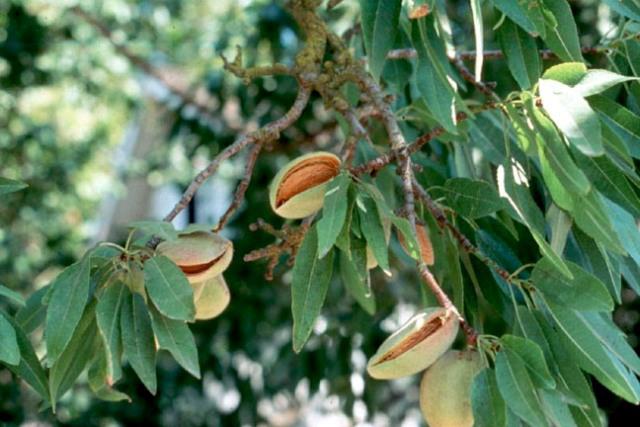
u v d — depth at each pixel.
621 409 1.35
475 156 1.10
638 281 0.93
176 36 2.73
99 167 3.17
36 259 2.73
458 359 0.83
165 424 2.04
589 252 0.92
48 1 2.32
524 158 0.98
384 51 0.86
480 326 0.94
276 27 1.79
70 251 2.86
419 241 0.88
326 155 0.86
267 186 1.88
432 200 0.91
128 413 2.01
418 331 0.83
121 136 3.40
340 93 1.02
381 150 1.07
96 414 2.04
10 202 2.75
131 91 3.08
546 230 0.93
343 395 1.74
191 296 0.83
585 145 0.79
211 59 2.50
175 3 2.69
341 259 1.06
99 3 2.52
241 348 1.88
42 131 2.76
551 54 0.99
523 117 0.85
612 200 0.87
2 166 2.74
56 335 0.82
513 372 0.80
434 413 0.82
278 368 1.97
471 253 0.93
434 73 0.86
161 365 2.09
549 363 0.85
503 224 0.94
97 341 0.90
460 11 1.72
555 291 0.84
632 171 0.89
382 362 0.82
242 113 1.84
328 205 0.82
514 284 0.88
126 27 2.66
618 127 0.90
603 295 0.83
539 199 0.98
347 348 1.70
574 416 0.84
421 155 1.06
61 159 2.88
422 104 1.06
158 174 3.09
